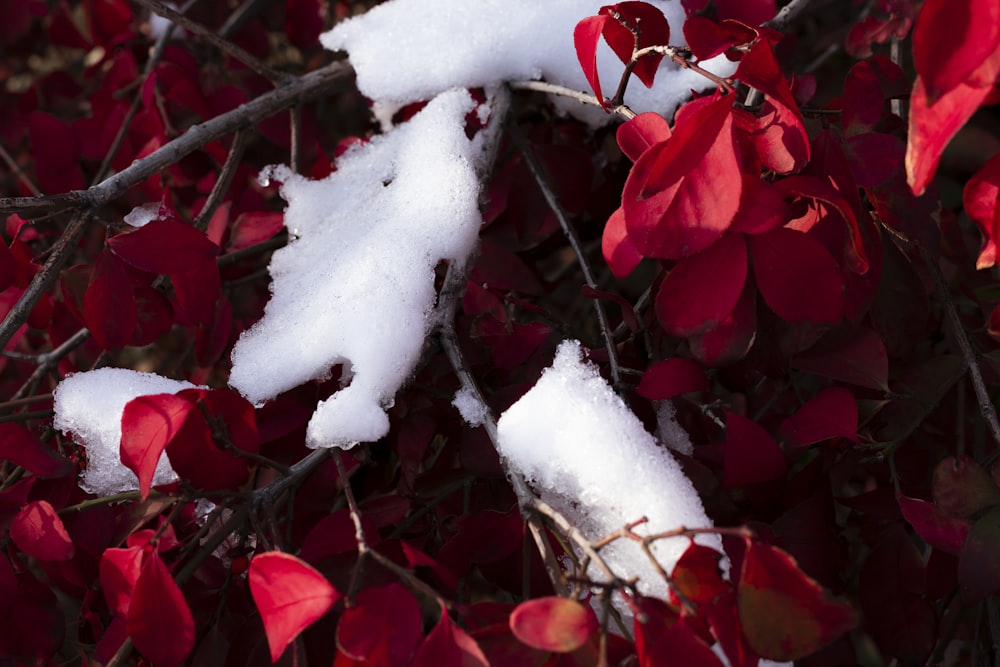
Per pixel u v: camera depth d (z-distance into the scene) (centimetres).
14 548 80
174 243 80
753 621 68
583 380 76
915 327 81
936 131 67
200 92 96
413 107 88
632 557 73
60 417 79
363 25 88
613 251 74
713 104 71
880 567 80
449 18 86
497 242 87
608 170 91
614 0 86
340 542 74
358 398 76
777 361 79
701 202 72
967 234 89
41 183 100
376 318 78
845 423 77
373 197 84
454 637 69
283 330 80
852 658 80
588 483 74
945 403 84
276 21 133
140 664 75
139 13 125
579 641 67
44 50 150
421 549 80
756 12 83
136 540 75
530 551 76
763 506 78
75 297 82
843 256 75
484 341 82
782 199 73
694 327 73
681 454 77
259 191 107
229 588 79
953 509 76
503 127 85
